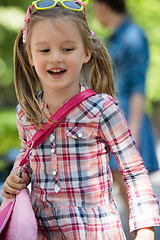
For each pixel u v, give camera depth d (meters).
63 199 1.88
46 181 1.91
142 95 3.29
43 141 1.91
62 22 1.85
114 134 1.90
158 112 13.35
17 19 7.76
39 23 1.87
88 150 1.88
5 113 7.50
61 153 1.89
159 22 9.15
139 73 3.28
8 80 9.38
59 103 1.94
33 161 1.95
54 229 1.89
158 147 8.34
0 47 8.33
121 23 3.37
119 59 3.23
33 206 1.95
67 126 1.89
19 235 1.82
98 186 1.88
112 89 2.17
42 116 1.94
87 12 7.73
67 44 1.86
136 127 3.28
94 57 2.12
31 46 1.93
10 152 6.28
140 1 9.13
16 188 1.95
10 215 1.87
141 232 1.81
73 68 1.88
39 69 1.90
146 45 3.37
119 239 1.88
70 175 1.88
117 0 3.34
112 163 3.15
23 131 2.08
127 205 3.28
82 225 1.84
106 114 1.89
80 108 1.91
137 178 1.89
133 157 1.91
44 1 1.93
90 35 2.04
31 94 2.05
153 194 1.87
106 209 1.89
